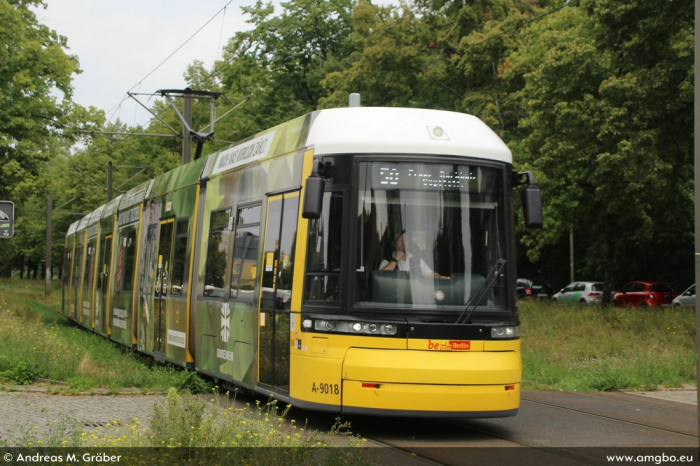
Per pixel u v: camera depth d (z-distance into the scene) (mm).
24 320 22250
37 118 28672
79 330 23250
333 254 8680
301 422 9516
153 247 15648
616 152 23500
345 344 8422
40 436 7312
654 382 13547
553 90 26516
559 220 33406
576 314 24094
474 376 8297
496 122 31391
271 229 9945
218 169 12445
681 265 42875
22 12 29844
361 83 35562
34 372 12141
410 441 8375
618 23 23641
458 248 8672
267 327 9727
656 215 34469
